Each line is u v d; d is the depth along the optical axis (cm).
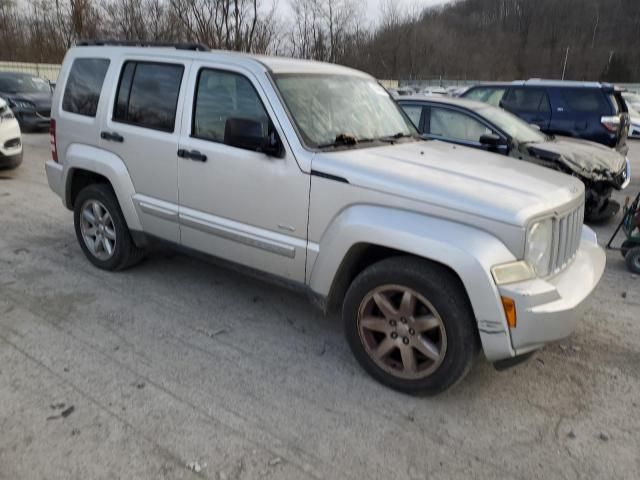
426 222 309
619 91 930
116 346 377
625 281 530
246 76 382
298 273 370
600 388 347
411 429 303
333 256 342
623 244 579
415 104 758
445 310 305
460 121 729
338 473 268
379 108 448
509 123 741
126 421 298
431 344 319
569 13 8344
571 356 384
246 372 352
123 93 457
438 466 275
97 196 487
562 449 291
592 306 468
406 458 280
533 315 290
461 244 294
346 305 345
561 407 327
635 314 454
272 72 380
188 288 477
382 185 323
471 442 294
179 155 414
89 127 481
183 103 414
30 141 1311
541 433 303
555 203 316
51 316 416
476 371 362
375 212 324
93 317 417
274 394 329
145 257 521
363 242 327
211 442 285
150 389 328
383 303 329
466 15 8719
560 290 313
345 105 414
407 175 327
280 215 368
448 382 316
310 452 281
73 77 503
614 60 7362
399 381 332
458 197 305
